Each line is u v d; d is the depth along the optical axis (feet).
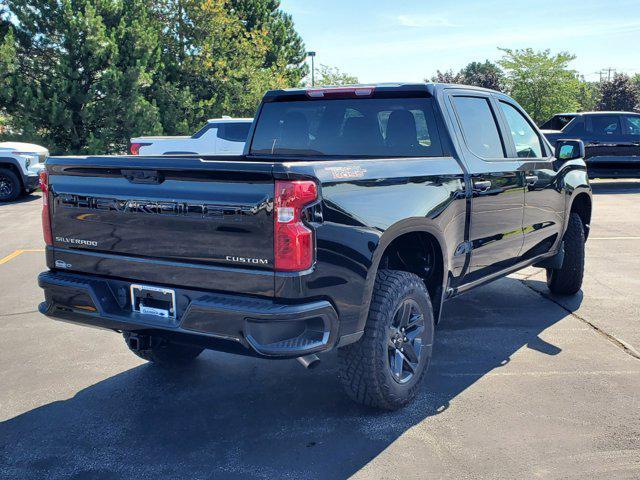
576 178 19.66
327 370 14.73
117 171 11.26
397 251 13.82
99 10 81.97
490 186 14.75
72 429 11.86
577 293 21.30
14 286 23.13
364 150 14.98
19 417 12.39
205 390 13.62
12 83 72.38
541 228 17.76
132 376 14.44
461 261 14.10
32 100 71.87
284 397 13.21
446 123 14.03
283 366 15.01
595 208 42.98
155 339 12.08
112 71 75.92
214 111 96.27
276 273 9.87
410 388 12.50
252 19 118.62
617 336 16.81
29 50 77.36
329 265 10.24
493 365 14.83
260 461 10.61
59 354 15.90
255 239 9.96
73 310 12.04
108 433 11.69
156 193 10.85
